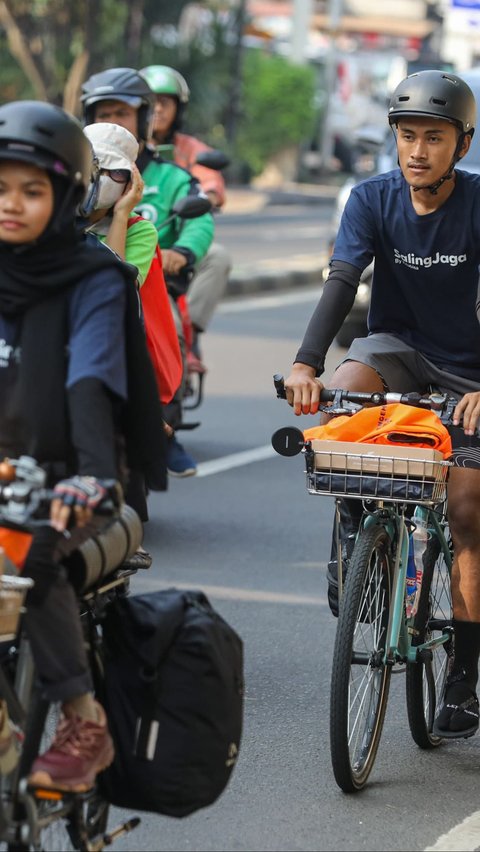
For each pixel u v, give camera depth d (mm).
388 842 8828
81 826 7312
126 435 7113
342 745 9273
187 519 16891
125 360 6891
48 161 6562
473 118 9977
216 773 7469
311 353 9867
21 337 6824
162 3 59469
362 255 10195
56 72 53500
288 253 48719
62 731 7020
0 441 6961
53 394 6816
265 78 78875
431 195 9992
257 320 33969
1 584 6352
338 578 9648
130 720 7375
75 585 7004
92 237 8375
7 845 7031
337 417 9562
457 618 10102
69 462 6930
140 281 10656
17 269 6773
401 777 9930
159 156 15094
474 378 10492
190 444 20875
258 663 12164
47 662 6766
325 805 9352
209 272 19172
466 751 10539
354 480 9062
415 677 10281
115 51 55375
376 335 10570
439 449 9180
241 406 23641
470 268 10156
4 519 6480
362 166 30297
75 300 6789
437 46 54875
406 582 10000
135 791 7391
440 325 10430
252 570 14898
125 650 7391
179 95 17484
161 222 14992
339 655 9258
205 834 8828
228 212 63312
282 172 83000
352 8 111500
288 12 107750
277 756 10156
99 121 13875
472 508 9906
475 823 9164
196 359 18906
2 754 6941
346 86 92688
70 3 51125
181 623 7391
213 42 63125
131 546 7434
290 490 18547
